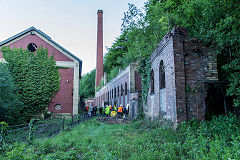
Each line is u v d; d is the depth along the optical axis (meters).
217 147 4.55
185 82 8.79
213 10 7.91
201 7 10.16
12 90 15.96
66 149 7.06
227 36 7.15
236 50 8.09
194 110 8.59
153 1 18.39
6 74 15.02
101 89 45.22
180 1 15.53
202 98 8.68
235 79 7.76
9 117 14.96
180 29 9.20
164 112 10.41
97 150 6.75
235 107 9.00
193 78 8.90
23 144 6.56
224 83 9.26
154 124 10.88
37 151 6.27
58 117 20.70
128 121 15.77
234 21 6.85
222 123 7.28
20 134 7.93
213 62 9.13
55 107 21.14
